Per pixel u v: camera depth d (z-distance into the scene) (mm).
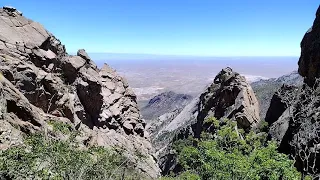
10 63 35719
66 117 41281
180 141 87250
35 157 18891
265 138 50344
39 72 39750
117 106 57938
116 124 54562
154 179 42188
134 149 52219
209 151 26438
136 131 60469
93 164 22703
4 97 28453
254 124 67312
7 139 23438
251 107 71375
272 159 24750
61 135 28609
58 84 42500
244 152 35344
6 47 38312
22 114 30109
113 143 48031
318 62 47125
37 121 31047
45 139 22656
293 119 40406
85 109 49156
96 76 53719
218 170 25000
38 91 37812
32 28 43969
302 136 35094
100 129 50188
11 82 34594
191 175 26234
